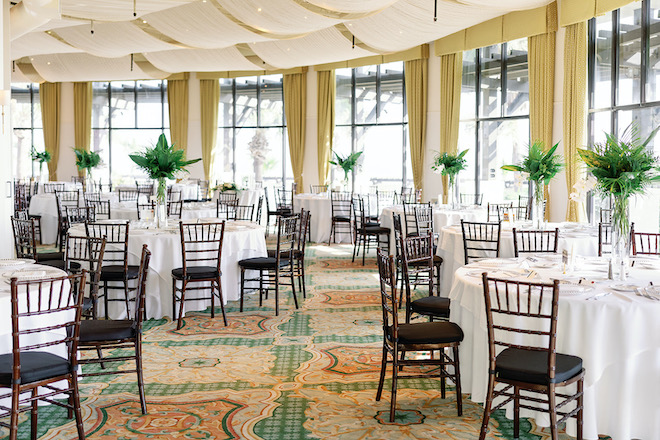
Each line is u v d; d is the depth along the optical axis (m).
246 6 8.99
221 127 16.66
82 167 14.09
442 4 9.09
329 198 12.06
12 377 3.03
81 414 3.57
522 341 3.53
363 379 4.47
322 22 9.27
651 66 7.84
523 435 3.52
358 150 14.82
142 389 3.83
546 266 4.45
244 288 6.92
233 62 13.18
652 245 7.29
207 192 15.40
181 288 6.41
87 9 8.45
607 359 3.31
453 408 3.93
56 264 6.27
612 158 3.95
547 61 9.73
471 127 12.22
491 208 9.46
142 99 17.20
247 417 3.78
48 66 14.23
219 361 4.89
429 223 8.58
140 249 6.19
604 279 3.88
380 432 3.56
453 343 3.77
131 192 12.88
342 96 14.90
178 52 12.87
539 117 9.94
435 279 7.87
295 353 5.10
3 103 6.50
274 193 16.00
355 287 7.84
